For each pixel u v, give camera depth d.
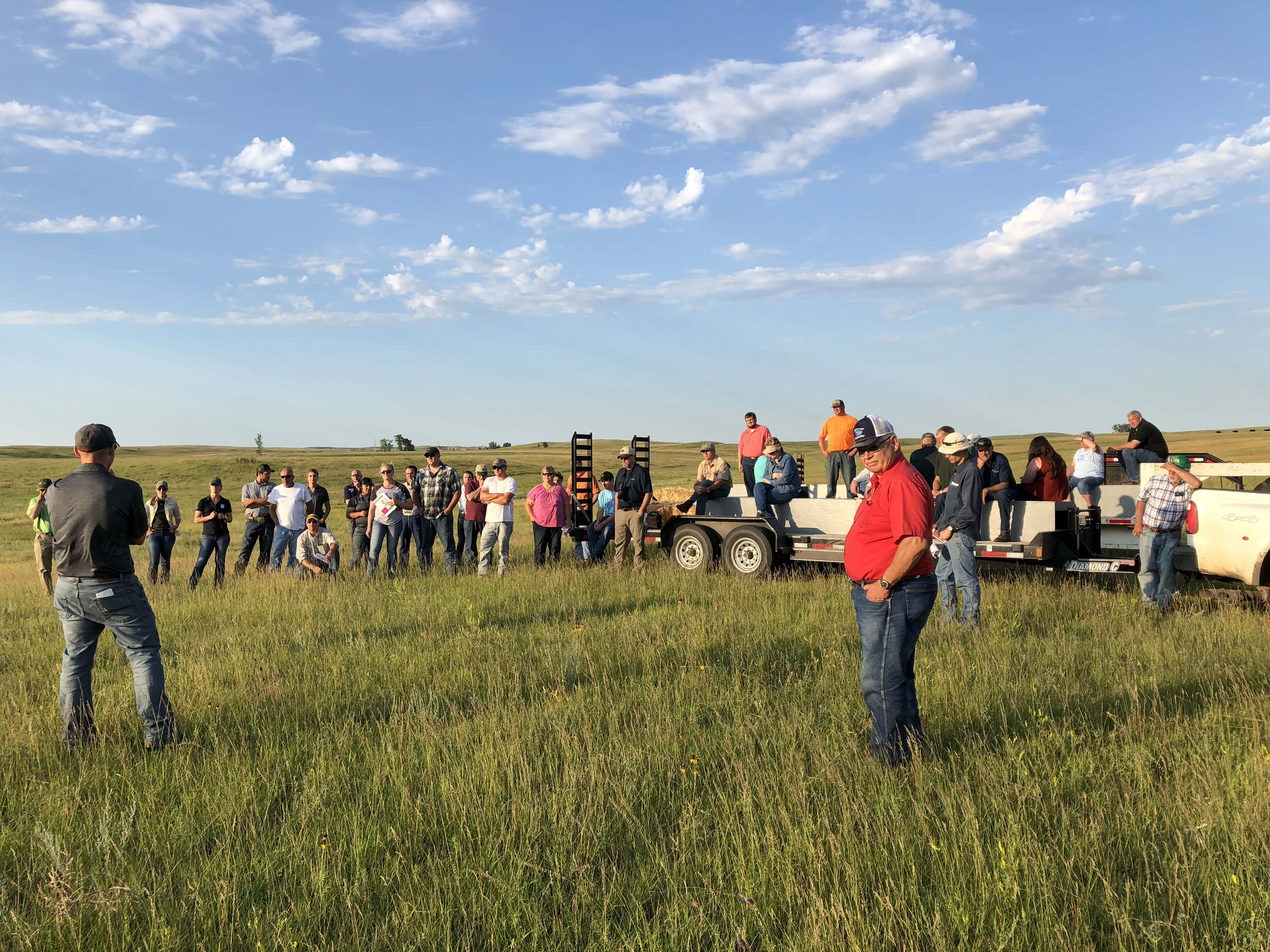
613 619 8.66
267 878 3.27
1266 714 4.81
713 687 5.79
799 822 3.56
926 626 7.90
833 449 13.76
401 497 13.16
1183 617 8.02
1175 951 2.71
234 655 7.16
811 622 8.06
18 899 3.18
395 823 3.76
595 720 5.06
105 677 6.63
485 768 4.17
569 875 3.25
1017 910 2.87
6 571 19.81
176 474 84.06
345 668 6.74
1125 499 11.40
